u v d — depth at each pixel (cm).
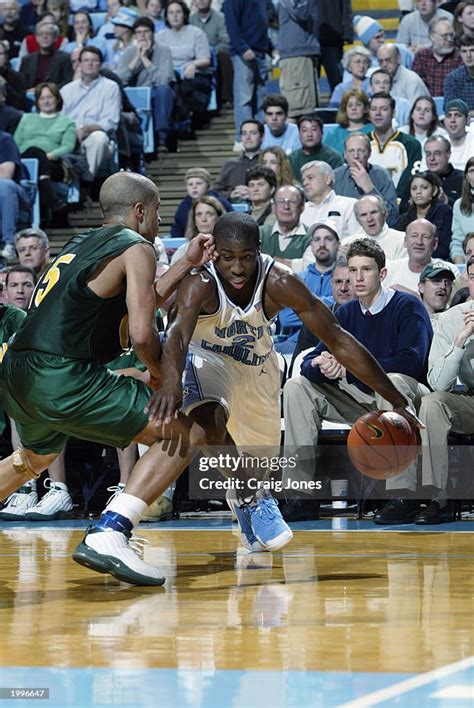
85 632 355
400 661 308
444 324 706
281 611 394
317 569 506
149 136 1351
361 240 724
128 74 1371
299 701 264
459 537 629
